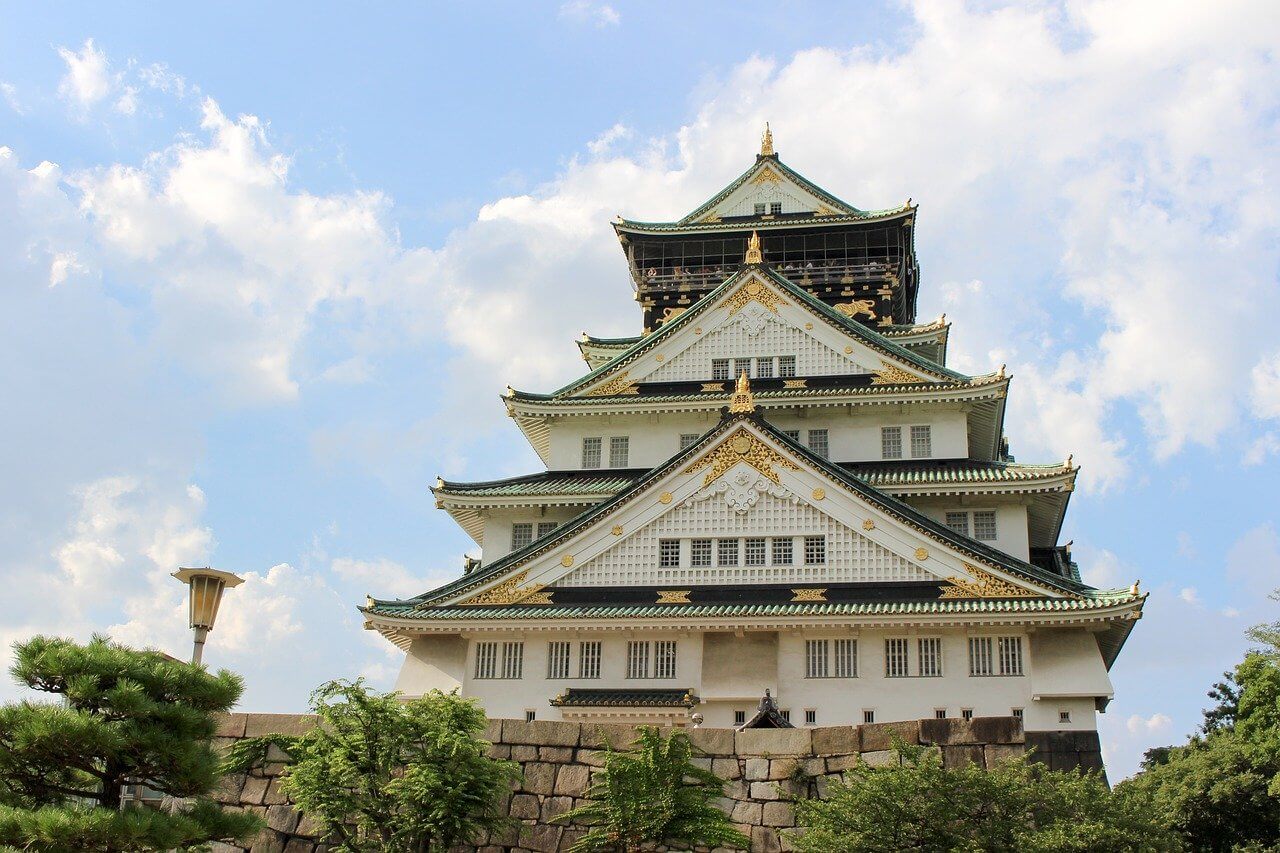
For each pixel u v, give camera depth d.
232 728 31.92
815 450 56.53
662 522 50.41
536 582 50.25
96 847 21.95
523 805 30.38
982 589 46.97
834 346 58.38
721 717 46.94
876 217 70.12
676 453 57.59
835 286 69.19
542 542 50.50
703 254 72.69
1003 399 55.78
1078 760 28.55
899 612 45.97
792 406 56.12
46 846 21.45
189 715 23.95
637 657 48.44
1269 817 37.66
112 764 23.77
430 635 50.06
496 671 49.12
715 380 59.03
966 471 53.06
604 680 48.22
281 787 29.80
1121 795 24.97
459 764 27.73
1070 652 45.72
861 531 48.75
